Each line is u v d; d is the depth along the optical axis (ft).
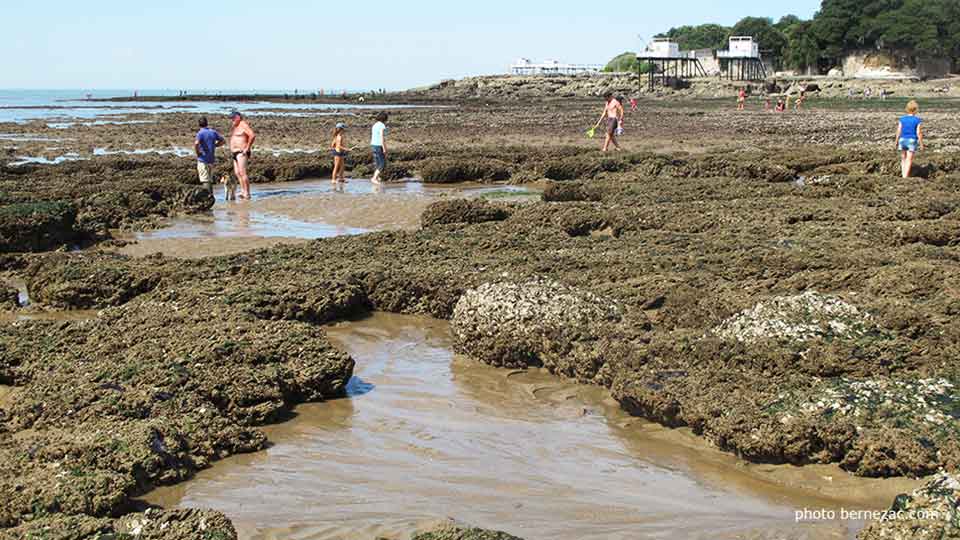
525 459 21.76
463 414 24.95
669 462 21.61
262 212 62.64
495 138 124.16
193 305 32.55
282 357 26.50
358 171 85.66
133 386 24.57
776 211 49.42
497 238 44.45
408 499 19.51
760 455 21.25
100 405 23.57
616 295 33.24
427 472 20.99
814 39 397.60
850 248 39.45
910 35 365.61
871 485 19.98
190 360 25.71
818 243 40.65
